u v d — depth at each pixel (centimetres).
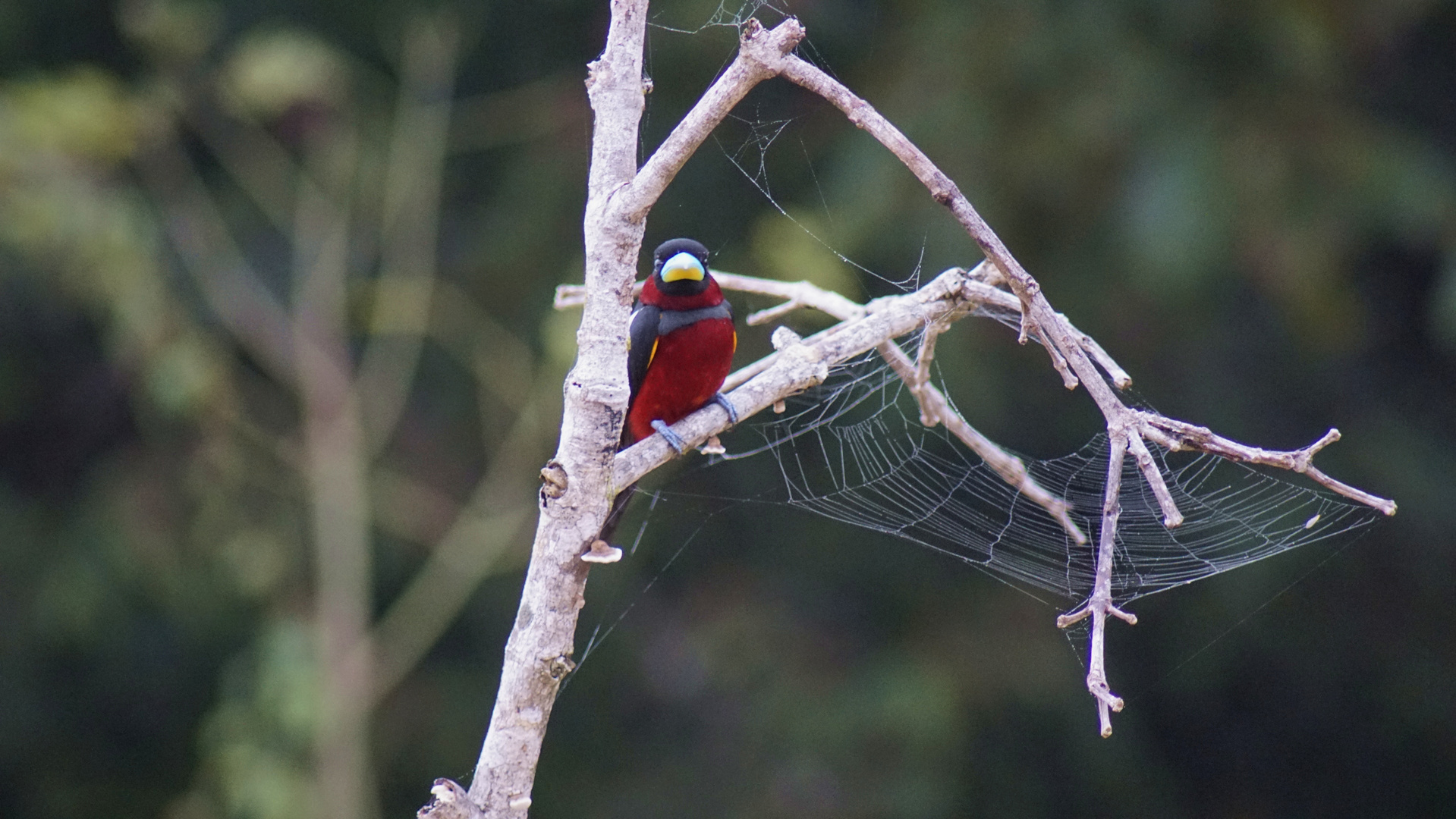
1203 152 1153
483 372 1297
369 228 1358
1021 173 1183
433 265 1361
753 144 1259
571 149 1362
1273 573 1323
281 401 1371
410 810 1401
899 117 1206
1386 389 1424
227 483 1259
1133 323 1301
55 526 1405
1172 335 1307
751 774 1343
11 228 1168
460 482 1407
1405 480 1329
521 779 409
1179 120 1169
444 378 1434
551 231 1347
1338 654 1440
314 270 1239
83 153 1224
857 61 1294
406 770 1385
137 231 1244
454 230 1454
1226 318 1370
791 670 1373
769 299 1198
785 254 1055
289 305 1352
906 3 1273
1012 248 1198
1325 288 1168
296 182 1355
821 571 1423
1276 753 1500
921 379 560
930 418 584
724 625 1402
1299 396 1389
